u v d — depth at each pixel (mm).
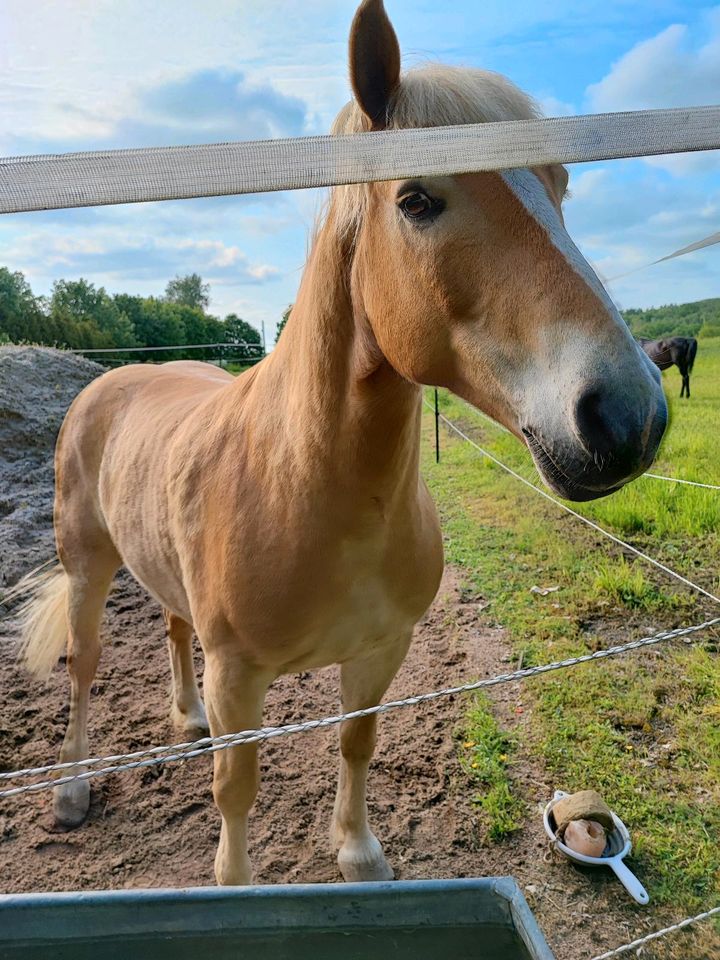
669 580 4020
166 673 3408
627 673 3148
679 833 2309
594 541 4703
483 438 8500
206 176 792
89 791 2586
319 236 1508
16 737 2895
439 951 983
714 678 3070
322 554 1588
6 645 3660
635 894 2080
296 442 1560
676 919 2031
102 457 2613
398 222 1229
